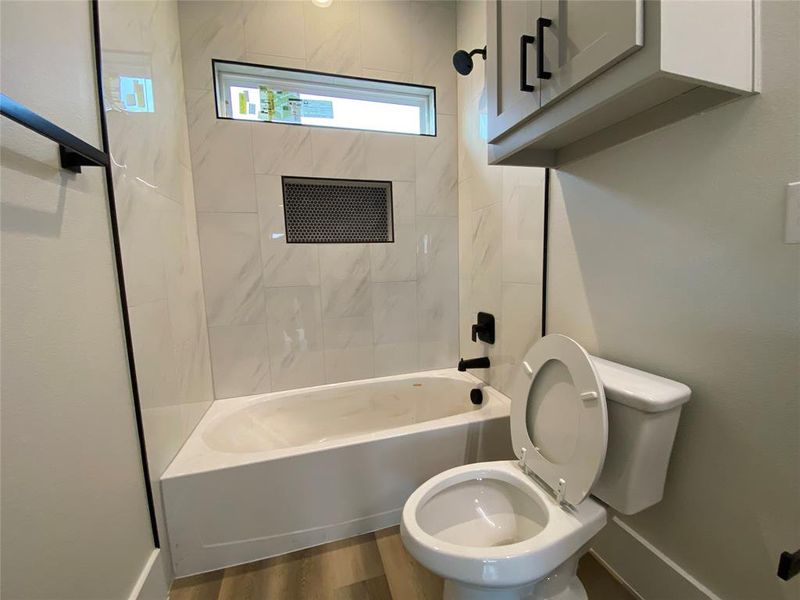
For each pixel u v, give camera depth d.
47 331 0.71
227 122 1.77
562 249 1.32
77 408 0.79
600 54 0.73
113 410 0.93
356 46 1.91
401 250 2.11
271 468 1.28
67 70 0.81
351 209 2.02
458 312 2.25
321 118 1.97
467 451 1.53
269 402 1.88
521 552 0.80
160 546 1.14
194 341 1.61
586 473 0.88
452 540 1.03
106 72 0.98
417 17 1.99
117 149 1.02
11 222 0.64
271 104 1.89
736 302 0.79
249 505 1.27
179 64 1.62
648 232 0.98
